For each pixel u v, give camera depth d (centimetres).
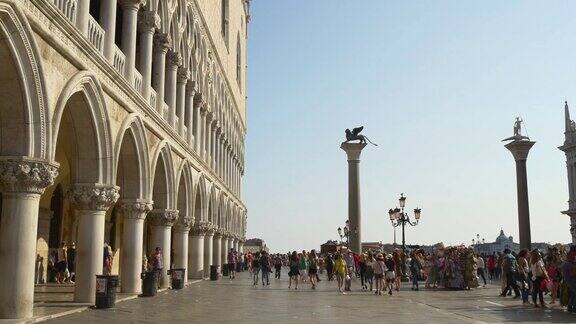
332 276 3431
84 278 1583
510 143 4041
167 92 2483
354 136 3944
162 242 2397
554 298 1878
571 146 8069
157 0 2158
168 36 2317
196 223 3278
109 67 1592
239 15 5856
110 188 1593
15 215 1189
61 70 1308
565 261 1680
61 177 2462
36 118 1198
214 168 3847
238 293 2275
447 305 1855
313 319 1417
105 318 1338
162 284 2412
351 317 1475
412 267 2670
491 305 1861
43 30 1190
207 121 3556
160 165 2341
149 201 2031
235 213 5353
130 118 1791
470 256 2667
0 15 1041
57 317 1327
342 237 5178
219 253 4159
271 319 1403
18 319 1162
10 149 1184
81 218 1593
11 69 1132
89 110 1496
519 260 1961
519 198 3978
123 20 1911
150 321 1310
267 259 2944
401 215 3344
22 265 1185
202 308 1639
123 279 1998
